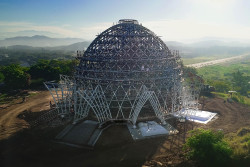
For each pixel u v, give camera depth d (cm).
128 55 6706
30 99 9150
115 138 5403
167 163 4331
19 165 4231
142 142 5203
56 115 6925
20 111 7544
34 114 7188
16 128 6050
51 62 15912
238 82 12950
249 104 8881
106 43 7088
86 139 5309
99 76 6875
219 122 6656
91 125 6128
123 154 4659
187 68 15475
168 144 5122
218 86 11619
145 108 6988
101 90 6656
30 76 11769
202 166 4144
